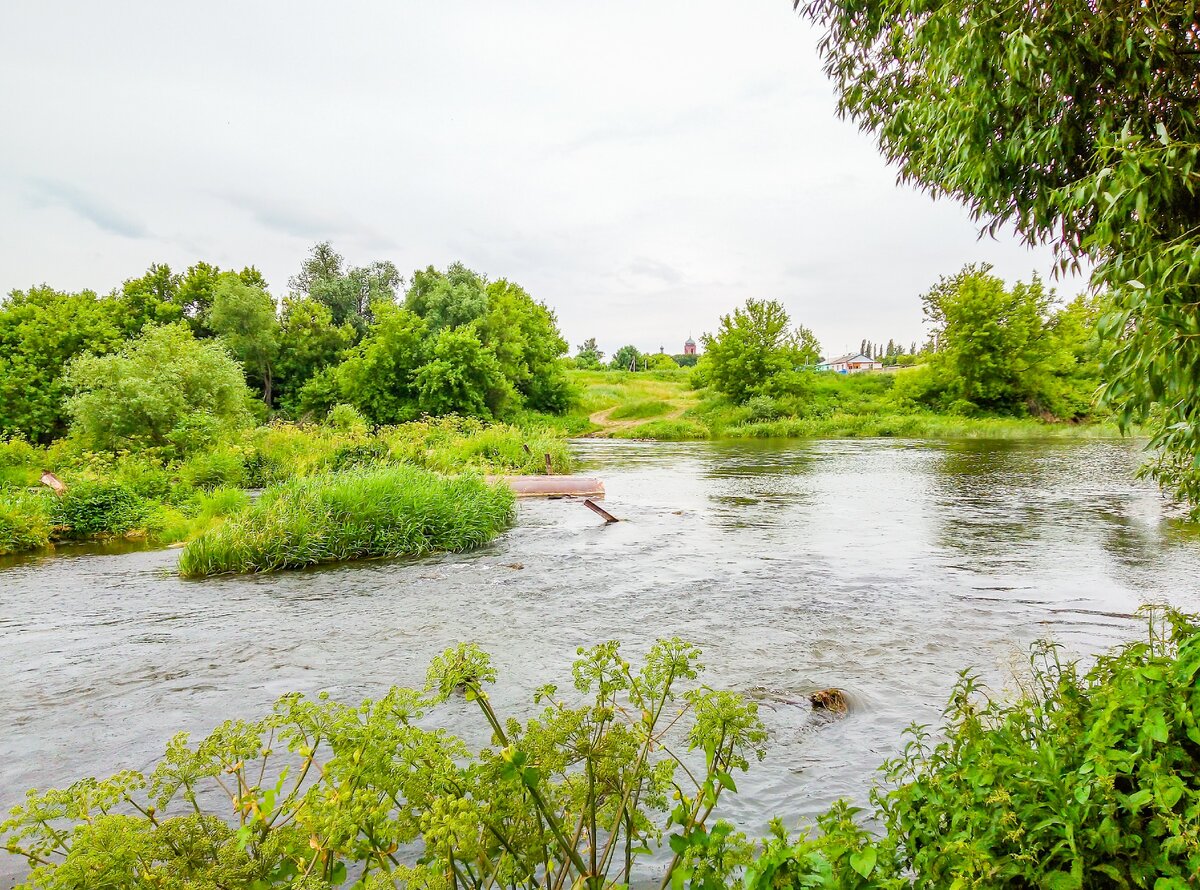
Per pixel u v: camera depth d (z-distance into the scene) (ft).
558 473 79.00
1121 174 9.58
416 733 7.27
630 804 7.88
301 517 37.19
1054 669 18.38
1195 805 6.46
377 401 156.87
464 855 6.12
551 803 7.70
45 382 120.67
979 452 100.42
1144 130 11.32
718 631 23.39
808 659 20.43
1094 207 12.07
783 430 158.10
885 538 39.65
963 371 164.86
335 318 236.63
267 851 6.50
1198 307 8.96
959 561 33.30
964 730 10.21
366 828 6.93
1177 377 9.27
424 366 153.58
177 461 72.08
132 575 34.47
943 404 170.50
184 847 6.49
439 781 6.84
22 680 20.06
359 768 6.86
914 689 17.88
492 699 17.83
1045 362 156.76
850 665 19.83
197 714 17.61
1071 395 159.84
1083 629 22.57
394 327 160.97
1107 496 54.34
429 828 6.18
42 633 24.63
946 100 13.47
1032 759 8.35
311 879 6.07
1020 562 32.60
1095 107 11.87
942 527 42.47
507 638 23.09
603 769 7.07
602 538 41.81
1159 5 10.28
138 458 64.59
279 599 29.12
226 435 80.12
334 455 72.84
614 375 259.80
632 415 192.24
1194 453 10.75
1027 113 12.26
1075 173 12.64
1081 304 155.02
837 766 13.96
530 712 16.88
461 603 27.81
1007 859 6.79
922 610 25.38
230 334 175.11
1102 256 12.07
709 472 80.07
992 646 21.15
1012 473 71.97
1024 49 10.94
